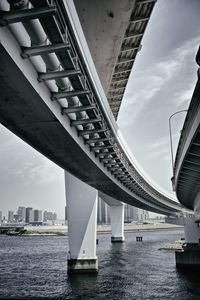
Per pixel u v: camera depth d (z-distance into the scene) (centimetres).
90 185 3950
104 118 2255
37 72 1349
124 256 6209
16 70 1167
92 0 2853
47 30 1141
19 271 4525
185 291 2983
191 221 5981
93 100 1852
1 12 987
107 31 3303
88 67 1592
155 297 2759
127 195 5562
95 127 2145
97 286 3241
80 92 1555
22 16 994
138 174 4694
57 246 10044
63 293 2958
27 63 1237
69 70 1366
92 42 3334
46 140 2011
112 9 3055
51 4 1051
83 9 2888
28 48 1170
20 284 3478
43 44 1249
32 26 1145
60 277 3834
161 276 3806
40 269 4688
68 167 2811
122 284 3331
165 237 13625
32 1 1059
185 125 2155
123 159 3447
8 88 1307
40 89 1398
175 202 9100
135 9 3700
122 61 4719
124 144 3372
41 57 1323
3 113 1570
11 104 1466
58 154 2350
